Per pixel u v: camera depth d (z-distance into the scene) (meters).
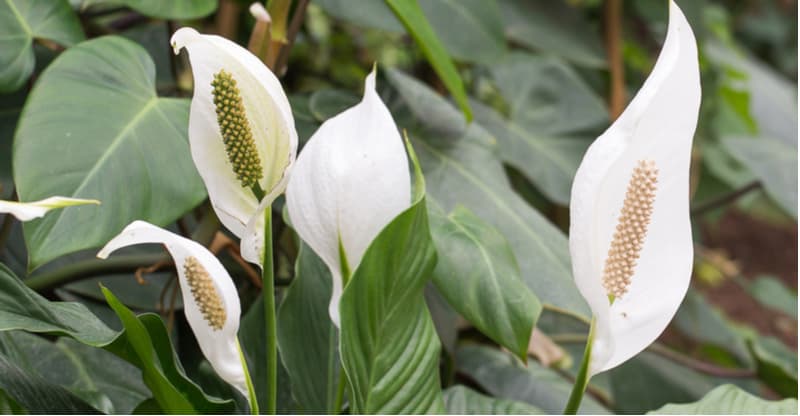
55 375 1.58
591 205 1.29
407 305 1.37
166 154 1.50
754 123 3.47
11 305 1.36
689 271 1.31
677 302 1.31
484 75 2.75
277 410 1.56
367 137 1.35
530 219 1.73
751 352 2.08
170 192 1.48
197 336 1.33
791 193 2.64
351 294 1.34
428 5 2.08
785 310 3.80
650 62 3.59
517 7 2.61
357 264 1.36
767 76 4.07
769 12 6.80
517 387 1.76
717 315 3.18
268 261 1.35
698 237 3.75
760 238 6.37
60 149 1.45
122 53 1.54
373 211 1.35
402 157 1.35
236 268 1.73
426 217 1.34
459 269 1.52
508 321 1.50
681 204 1.31
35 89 1.47
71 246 1.42
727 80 3.45
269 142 1.32
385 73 1.95
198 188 1.50
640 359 2.44
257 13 1.50
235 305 1.32
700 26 3.12
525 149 2.36
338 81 2.86
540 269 1.66
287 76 2.79
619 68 2.74
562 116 2.55
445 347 1.73
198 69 1.31
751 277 5.77
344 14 1.86
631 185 1.29
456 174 1.75
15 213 1.26
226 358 1.33
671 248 1.31
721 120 3.73
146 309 1.70
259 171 1.32
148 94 1.53
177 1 1.62
